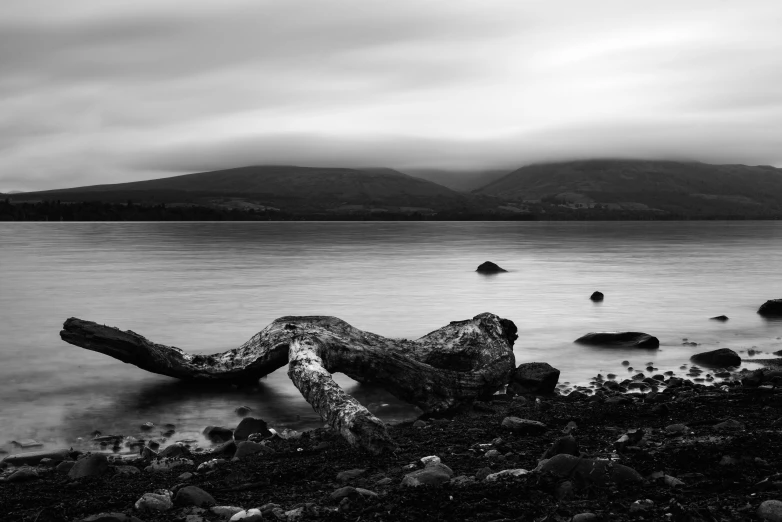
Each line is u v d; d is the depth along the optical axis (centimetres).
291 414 1403
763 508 657
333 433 1158
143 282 3912
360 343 1538
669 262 5909
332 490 824
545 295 3394
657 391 1541
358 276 4369
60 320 2527
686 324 2534
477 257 6506
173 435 1254
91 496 832
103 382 1647
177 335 2247
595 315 2742
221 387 1628
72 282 3906
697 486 756
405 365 1439
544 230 19362
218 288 3606
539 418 1238
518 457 930
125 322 2488
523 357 1956
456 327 1695
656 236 13900
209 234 13250
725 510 672
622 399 1378
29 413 1386
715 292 3556
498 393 1584
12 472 996
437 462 914
